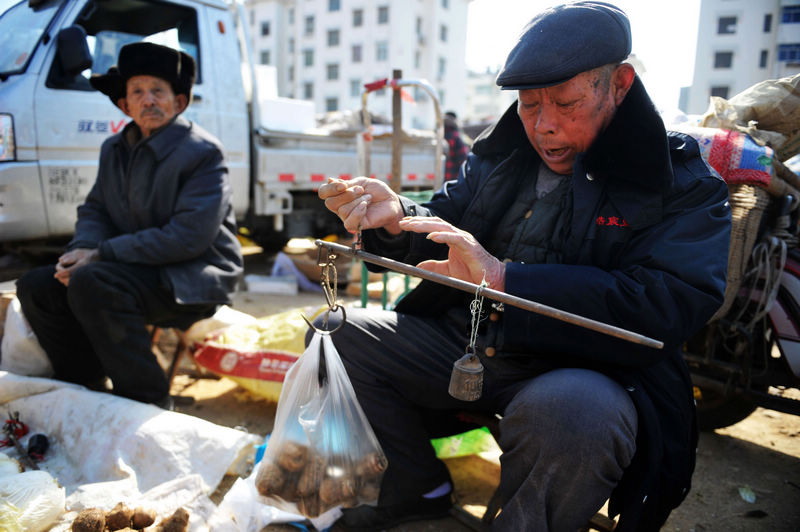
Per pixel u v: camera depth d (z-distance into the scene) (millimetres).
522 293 1394
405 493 1793
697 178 1475
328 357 1626
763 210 2053
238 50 4898
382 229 1736
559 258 1608
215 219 2494
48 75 3850
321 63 49062
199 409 2711
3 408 2352
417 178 6660
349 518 1772
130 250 2354
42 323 2453
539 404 1373
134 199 2535
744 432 2680
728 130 2107
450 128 8250
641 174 1452
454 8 49875
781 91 2145
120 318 2287
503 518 1439
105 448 2027
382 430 1761
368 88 3654
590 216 1528
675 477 1492
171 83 2553
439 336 1765
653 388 1510
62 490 1755
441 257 1801
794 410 2178
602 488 1374
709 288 1373
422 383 1742
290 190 5453
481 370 1352
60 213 3947
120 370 2332
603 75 1424
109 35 4148
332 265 1493
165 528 1640
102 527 1611
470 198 1910
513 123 1756
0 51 4023
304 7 49219
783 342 2238
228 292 2609
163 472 1938
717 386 2369
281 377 2545
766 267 2180
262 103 5055
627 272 1438
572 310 1382
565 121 1465
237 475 2059
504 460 1480
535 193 1743
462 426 2010
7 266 4566
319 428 1604
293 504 1650
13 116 3668
